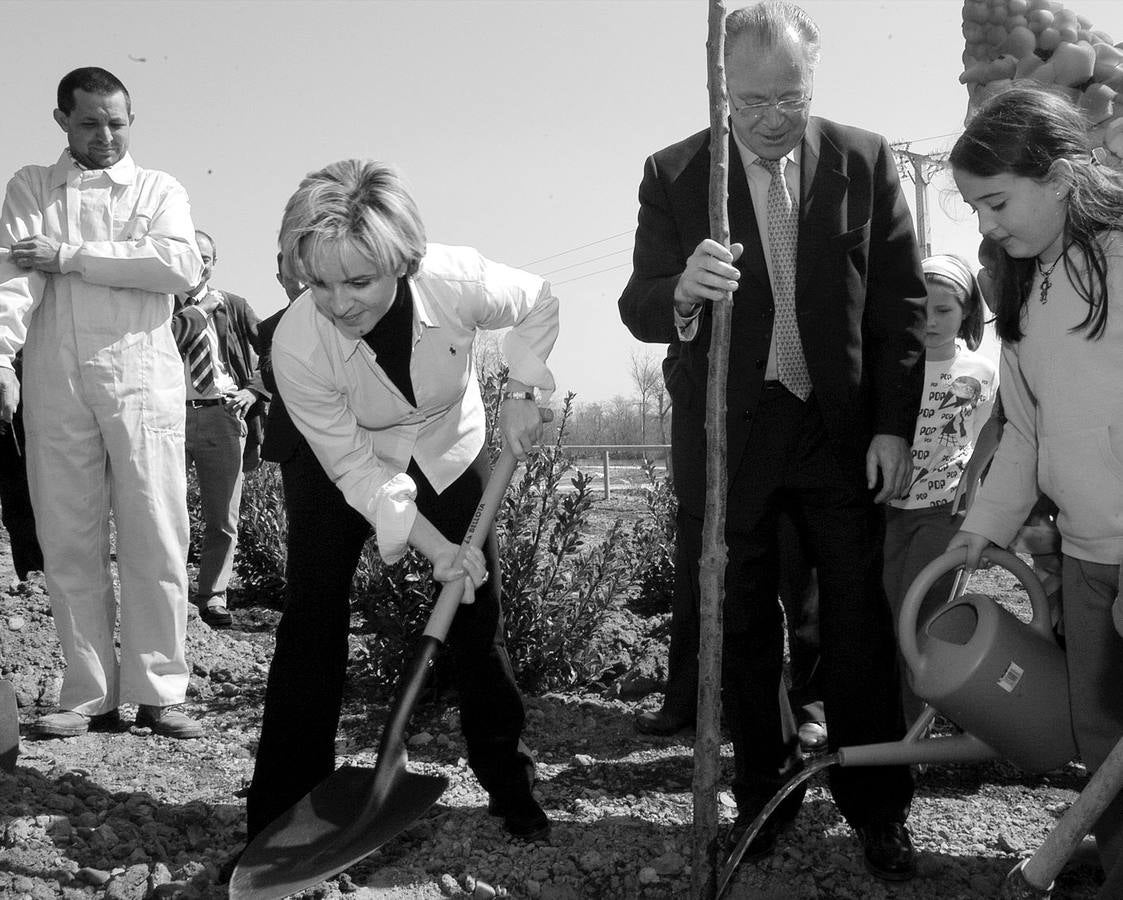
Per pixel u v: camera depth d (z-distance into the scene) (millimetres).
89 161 3875
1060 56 3027
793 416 2859
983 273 3031
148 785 3453
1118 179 2312
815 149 2834
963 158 2369
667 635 5359
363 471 2688
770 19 2562
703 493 2908
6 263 3672
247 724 4156
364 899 2734
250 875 2443
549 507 4852
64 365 3771
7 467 5145
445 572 2715
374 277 2383
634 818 3248
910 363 2902
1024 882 2246
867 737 2867
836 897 2793
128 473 3836
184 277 3836
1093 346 2334
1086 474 2379
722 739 4023
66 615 3891
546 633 4570
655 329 2799
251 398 5781
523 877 2855
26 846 2771
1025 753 2578
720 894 2451
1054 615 2885
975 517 2723
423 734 3996
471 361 2914
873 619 2865
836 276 2764
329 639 2764
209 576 5820
